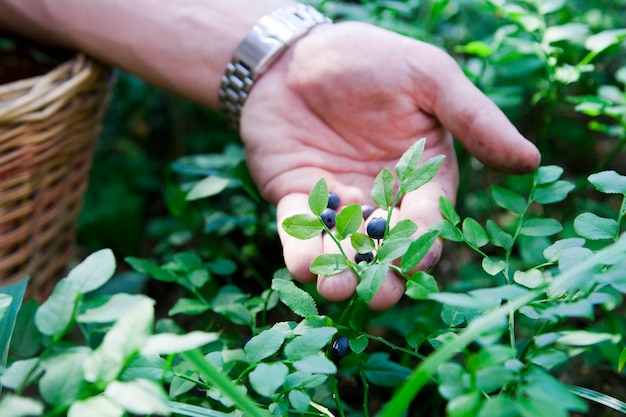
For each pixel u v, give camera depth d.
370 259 0.46
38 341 0.44
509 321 0.43
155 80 0.67
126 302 0.37
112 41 0.65
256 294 0.71
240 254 0.72
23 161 0.59
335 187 0.56
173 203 0.67
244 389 0.42
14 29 0.69
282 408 0.42
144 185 0.98
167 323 0.54
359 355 0.48
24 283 0.44
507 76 0.74
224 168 0.69
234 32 0.63
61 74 0.62
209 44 0.63
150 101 1.02
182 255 0.56
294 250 0.49
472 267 0.66
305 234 0.44
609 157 0.62
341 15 0.82
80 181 0.69
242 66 0.61
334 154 0.57
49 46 0.69
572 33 0.60
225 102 0.64
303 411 0.41
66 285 0.38
